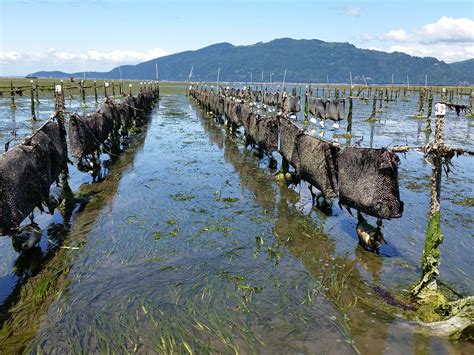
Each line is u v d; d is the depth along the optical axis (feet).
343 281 9.94
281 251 11.67
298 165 16.10
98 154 21.34
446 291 9.36
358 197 11.16
